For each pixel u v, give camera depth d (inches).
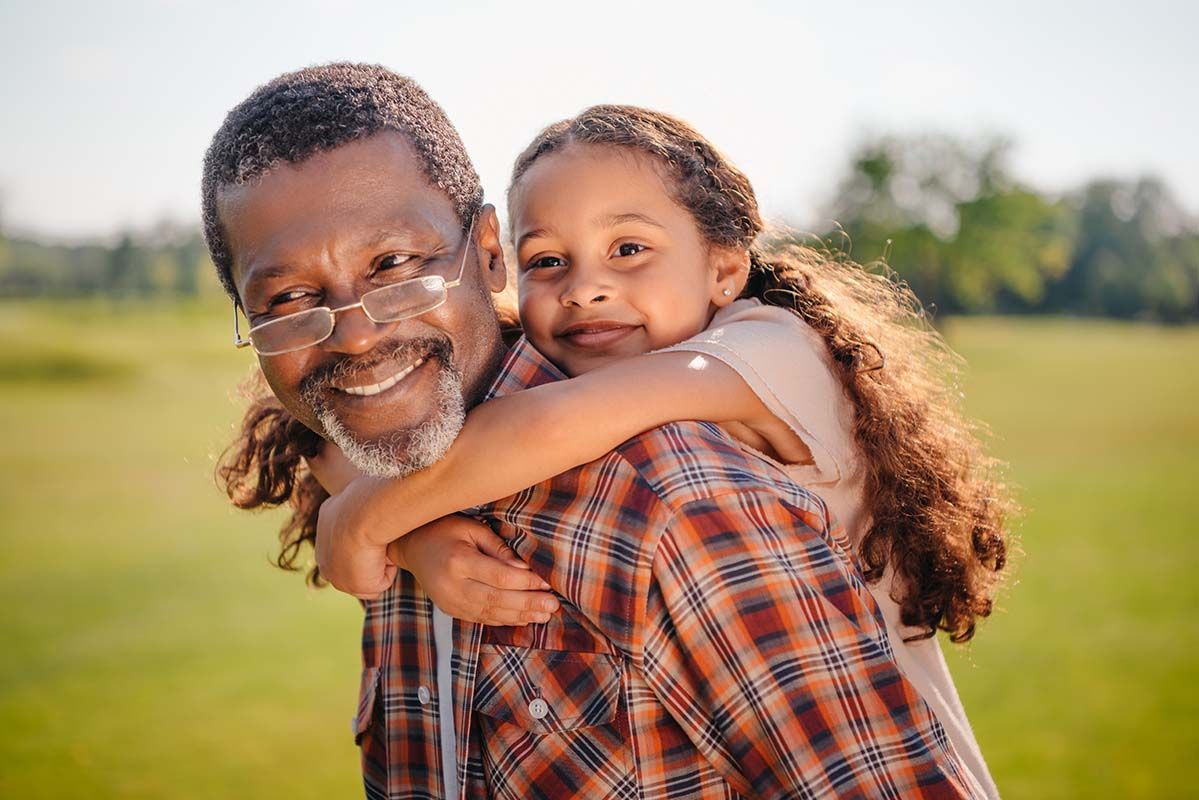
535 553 55.9
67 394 1476.4
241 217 53.6
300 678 331.6
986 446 81.5
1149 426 1023.0
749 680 50.5
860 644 51.7
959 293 2844.5
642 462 53.6
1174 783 221.9
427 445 54.0
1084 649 337.4
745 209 75.0
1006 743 253.0
